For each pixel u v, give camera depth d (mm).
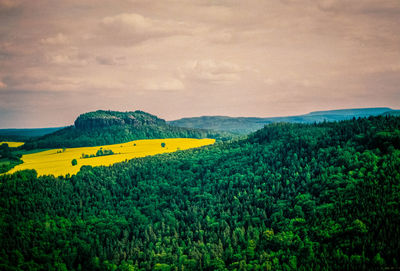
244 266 146250
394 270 121562
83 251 174625
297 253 146250
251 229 170750
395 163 176125
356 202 158250
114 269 165250
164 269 158625
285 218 173625
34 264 162625
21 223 184375
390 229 136250
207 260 158500
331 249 141125
